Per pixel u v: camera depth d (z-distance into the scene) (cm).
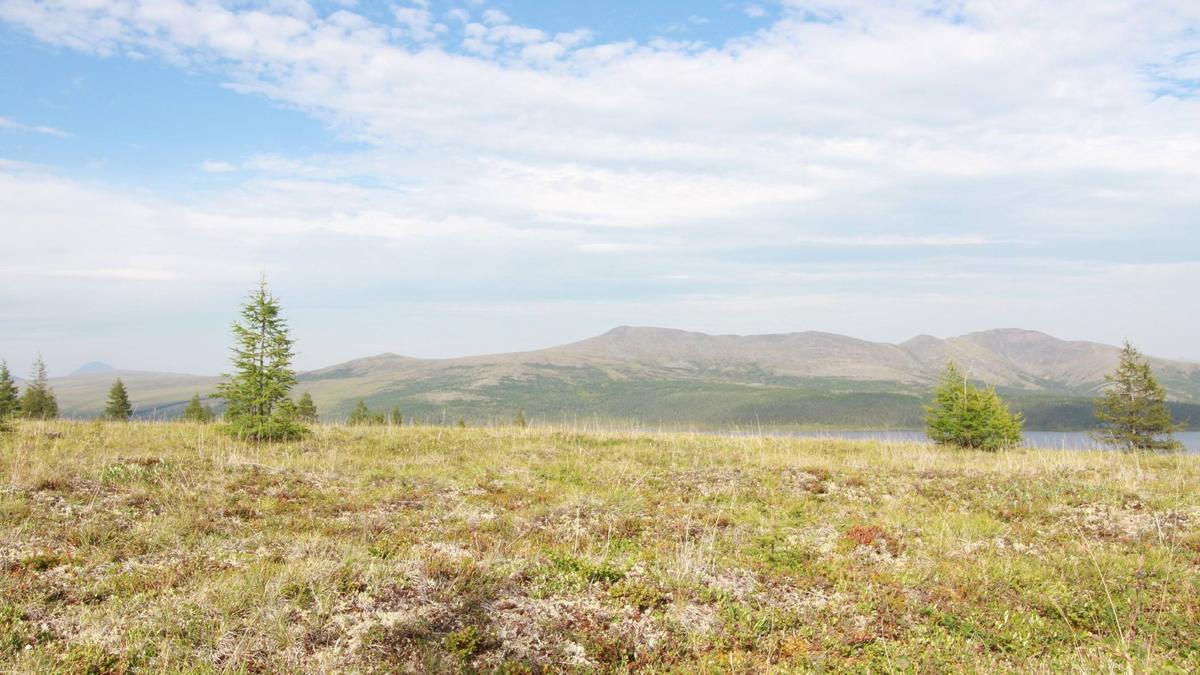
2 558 1008
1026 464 2320
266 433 2444
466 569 991
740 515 1566
